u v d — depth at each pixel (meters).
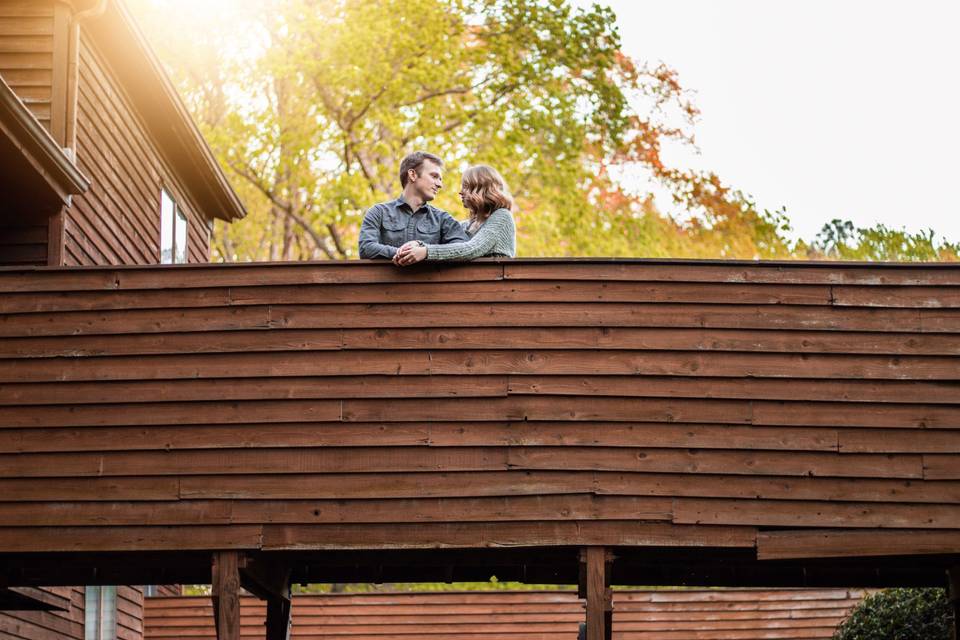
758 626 16.45
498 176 7.68
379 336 7.44
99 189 12.06
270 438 7.38
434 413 7.35
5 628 10.76
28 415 7.46
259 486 7.34
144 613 16.50
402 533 7.28
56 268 7.61
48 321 7.56
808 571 8.96
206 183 16.27
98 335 7.53
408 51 24.00
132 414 7.44
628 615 16.52
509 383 7.37
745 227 28.94
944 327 7.44
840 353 7.40
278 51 24.06
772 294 7.46
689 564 8.62
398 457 7.33
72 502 7.37
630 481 7.27
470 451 7.32
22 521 7.34
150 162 14.23
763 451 7.32
